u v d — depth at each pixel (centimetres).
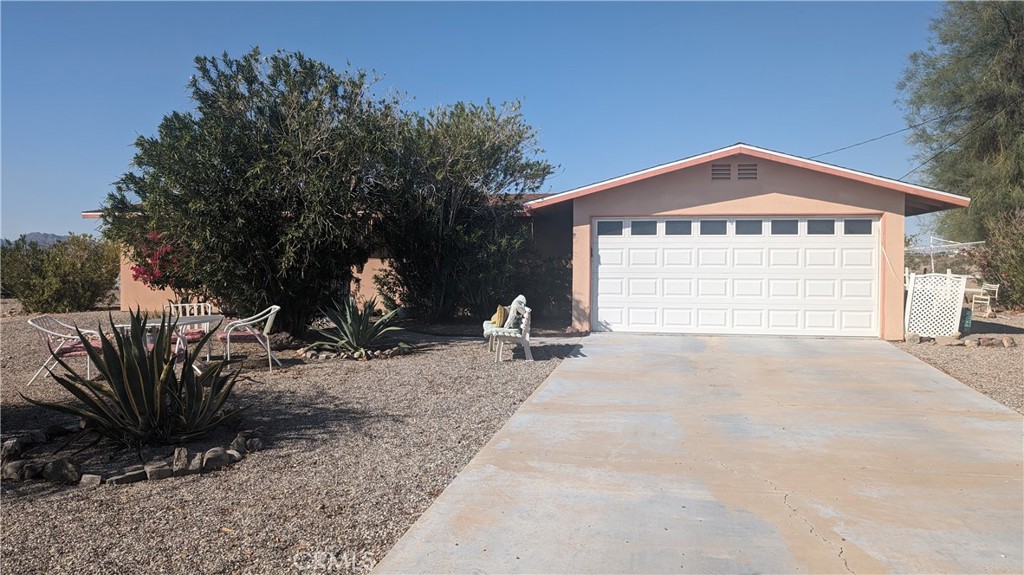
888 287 1289
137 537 427
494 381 919
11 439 591
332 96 1220
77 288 1991
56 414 749
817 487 518
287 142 1147
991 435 659
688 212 1362
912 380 920
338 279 1285
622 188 1391
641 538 428
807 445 628
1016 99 2605
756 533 435
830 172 1281
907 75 2941
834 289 1321
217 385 682
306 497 495
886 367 1013
